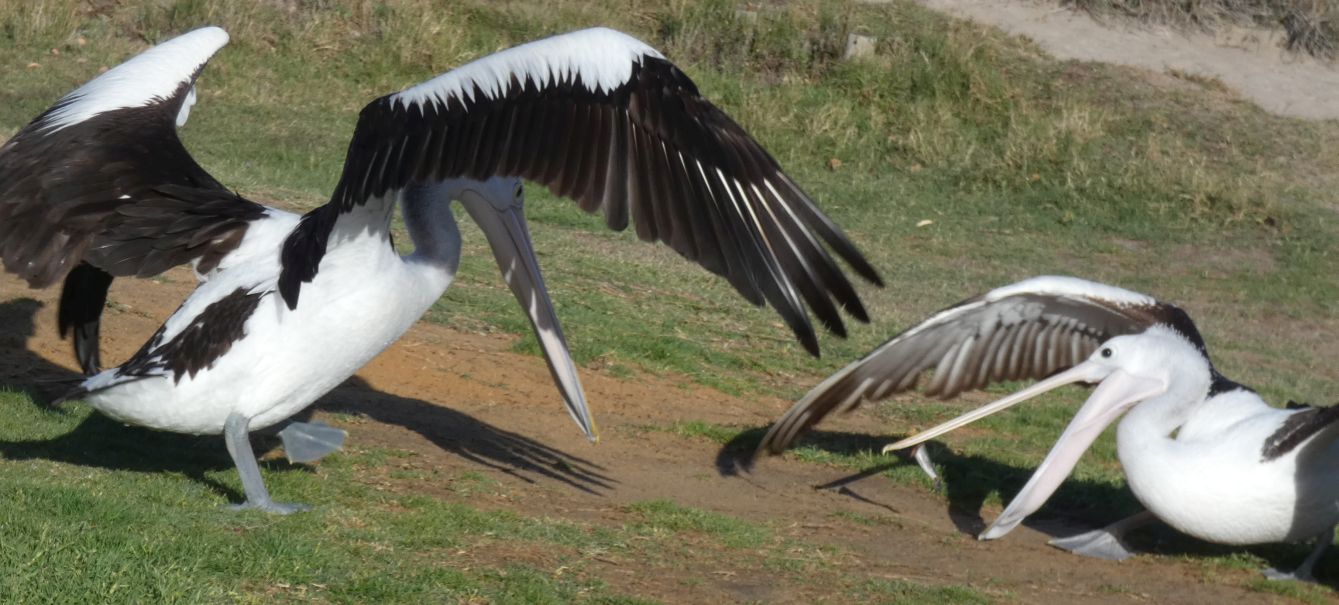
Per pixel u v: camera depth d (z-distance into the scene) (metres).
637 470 10.15
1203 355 9.03
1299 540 8.80
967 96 27.80
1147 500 8.80
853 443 11.63
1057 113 27.80
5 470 7.80
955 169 25.78
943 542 9.20
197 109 23.75
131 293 12.60
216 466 8.73
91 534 6.60
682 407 12.22
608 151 6.07
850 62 28.14
